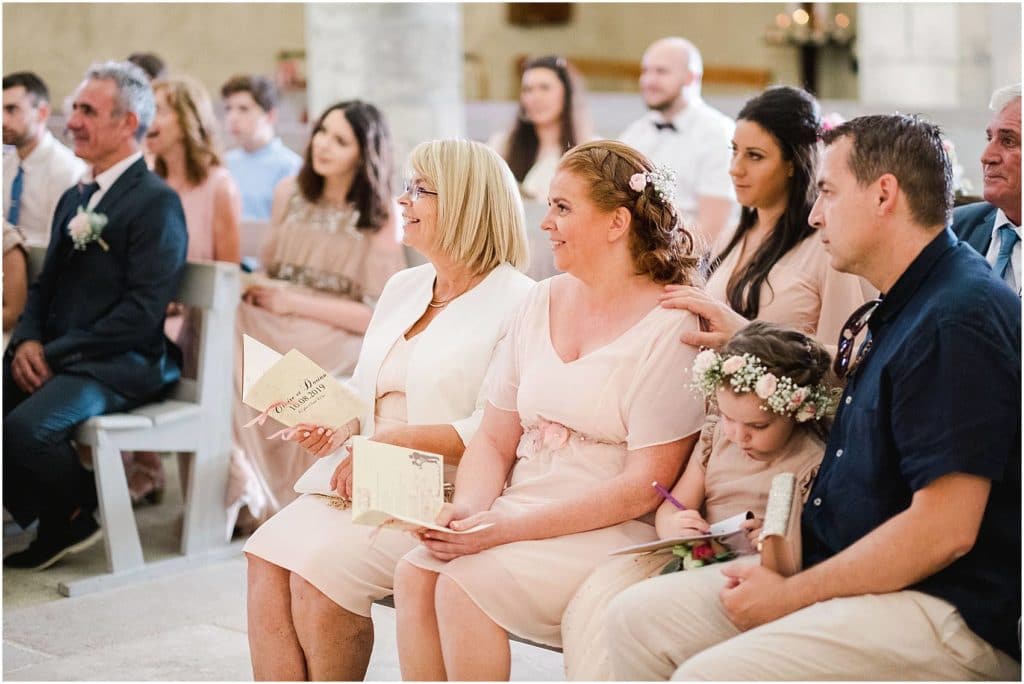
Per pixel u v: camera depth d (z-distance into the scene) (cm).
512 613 279
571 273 301
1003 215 333
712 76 1444
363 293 534
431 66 665
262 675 317
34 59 1177
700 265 312
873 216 254
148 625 420
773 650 239
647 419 289
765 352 269
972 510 238
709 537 266
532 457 303
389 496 275
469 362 332
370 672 377
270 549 315
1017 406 242
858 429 256
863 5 931
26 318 498
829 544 259
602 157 299
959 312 244
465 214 335
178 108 573
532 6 1435
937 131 258
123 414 480
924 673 239
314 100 676
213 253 583
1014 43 835
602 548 286
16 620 426
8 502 475
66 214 497
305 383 320
